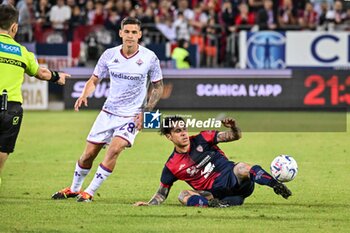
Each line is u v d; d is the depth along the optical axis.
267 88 52.47
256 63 54.88
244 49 54.78
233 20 57.19
